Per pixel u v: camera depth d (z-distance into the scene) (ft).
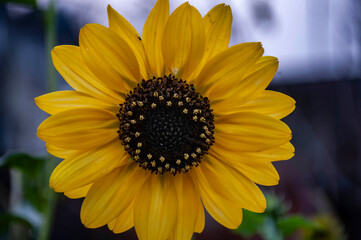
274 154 0.92
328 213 1.36
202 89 0.96
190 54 0.93
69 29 1.85
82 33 0.87
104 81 0.91
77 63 0.90
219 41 0.92
